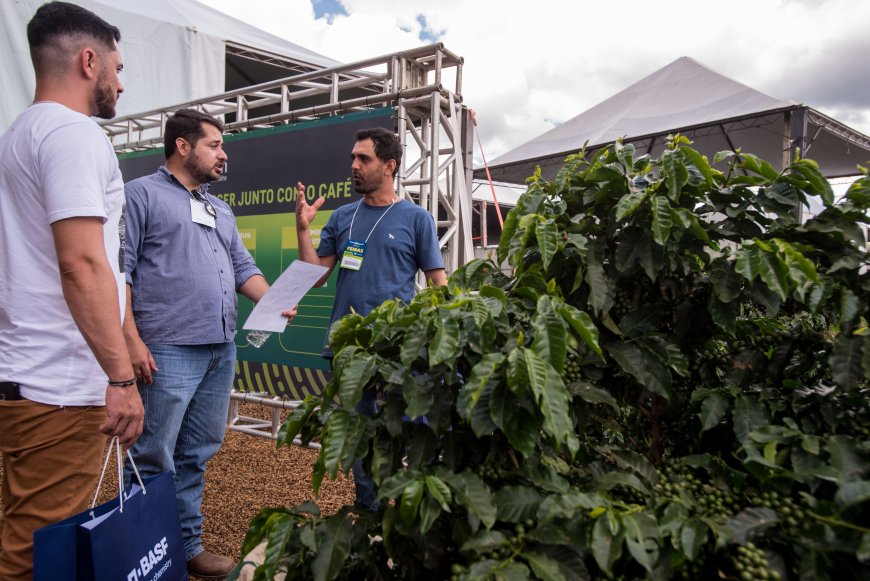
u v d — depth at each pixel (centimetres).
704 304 137
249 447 445
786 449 112
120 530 140
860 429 113
